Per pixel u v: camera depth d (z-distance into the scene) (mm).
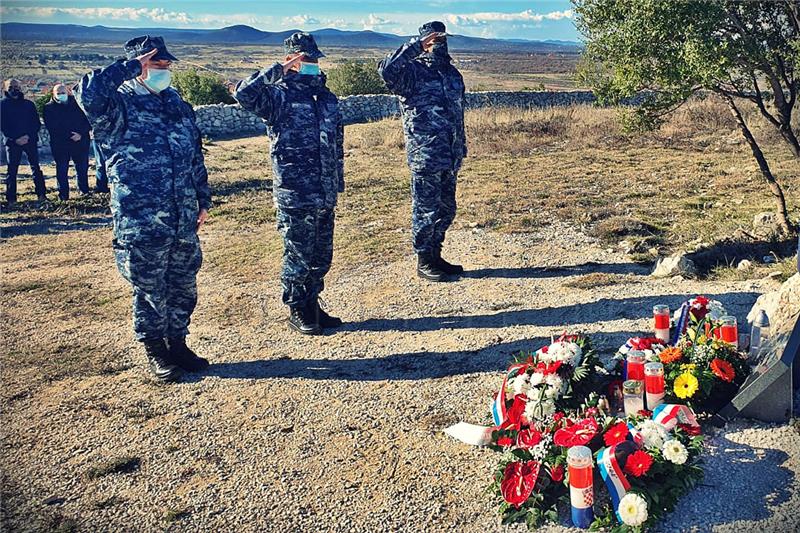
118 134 5219
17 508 4043
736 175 12141
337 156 6398
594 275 7391
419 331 6340
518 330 6125
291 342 6281
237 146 19578
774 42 7352
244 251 9250
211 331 6621
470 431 4500
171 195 5309
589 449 3607
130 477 4316
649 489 3535
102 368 5910
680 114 18031
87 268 8859
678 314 5125
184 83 22922
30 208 12273
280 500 4016
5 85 12375
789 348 4176
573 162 14312
